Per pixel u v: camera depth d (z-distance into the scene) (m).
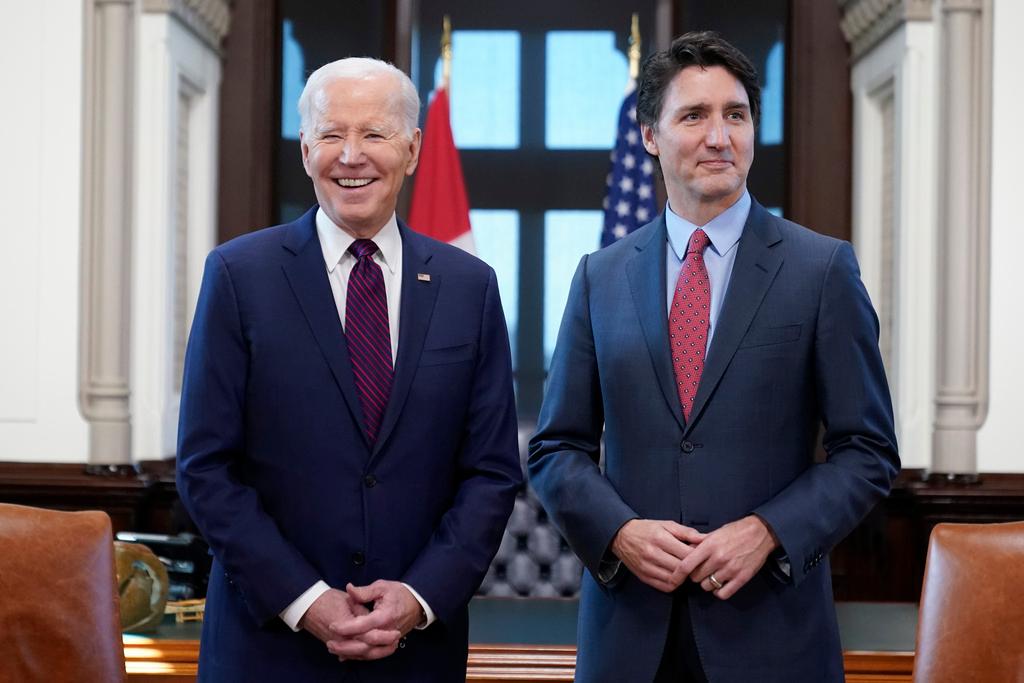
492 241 5.62
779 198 5.06
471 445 2.02
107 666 1.97
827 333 1.96
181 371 4.71
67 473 4.19
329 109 1.94
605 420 2.04
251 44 4.97
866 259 4.73
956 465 4.05
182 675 2.31
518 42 5.63
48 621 1.95
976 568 1.93
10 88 4.21
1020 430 4.07
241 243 2.03
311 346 1.94
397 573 1.92
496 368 2.04
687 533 1.85
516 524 4.37
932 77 4.21
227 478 1.90
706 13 5.15
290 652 1.88
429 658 1.92
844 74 4.91
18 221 4.20
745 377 1.94
